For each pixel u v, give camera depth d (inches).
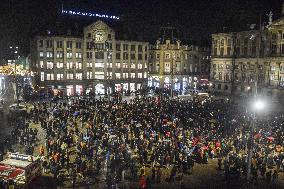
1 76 3580.2
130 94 3494.1
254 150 1323.8
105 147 1403.8
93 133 1576.0
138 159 1304.1
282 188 1106.1
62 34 3341.5
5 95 3144.7
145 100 2642.7
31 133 1557.6
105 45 3535.9
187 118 1924.2
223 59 3577.8
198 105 2396.7
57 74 3329.2
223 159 1323.8
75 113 2009.1
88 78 3501.5
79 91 3454.7
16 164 1007.6
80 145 1365.7
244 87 3316.9
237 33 3403.1
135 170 1168.2
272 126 1742.1
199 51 4183.1
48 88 3245.6
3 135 1626.5
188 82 4124.0
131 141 1443.2
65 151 1326.3
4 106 2539.4
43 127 1776.6
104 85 3558.1
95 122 1807.3
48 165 1177.4
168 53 3988.7
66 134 1537.9
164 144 1402.6
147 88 3705.7
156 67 4082.2
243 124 1771.7
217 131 1631.4
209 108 2288.4
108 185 1056.2
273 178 1160.2
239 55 3398.1
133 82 3784.5
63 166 1216.8
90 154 1286.9
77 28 3489.2
